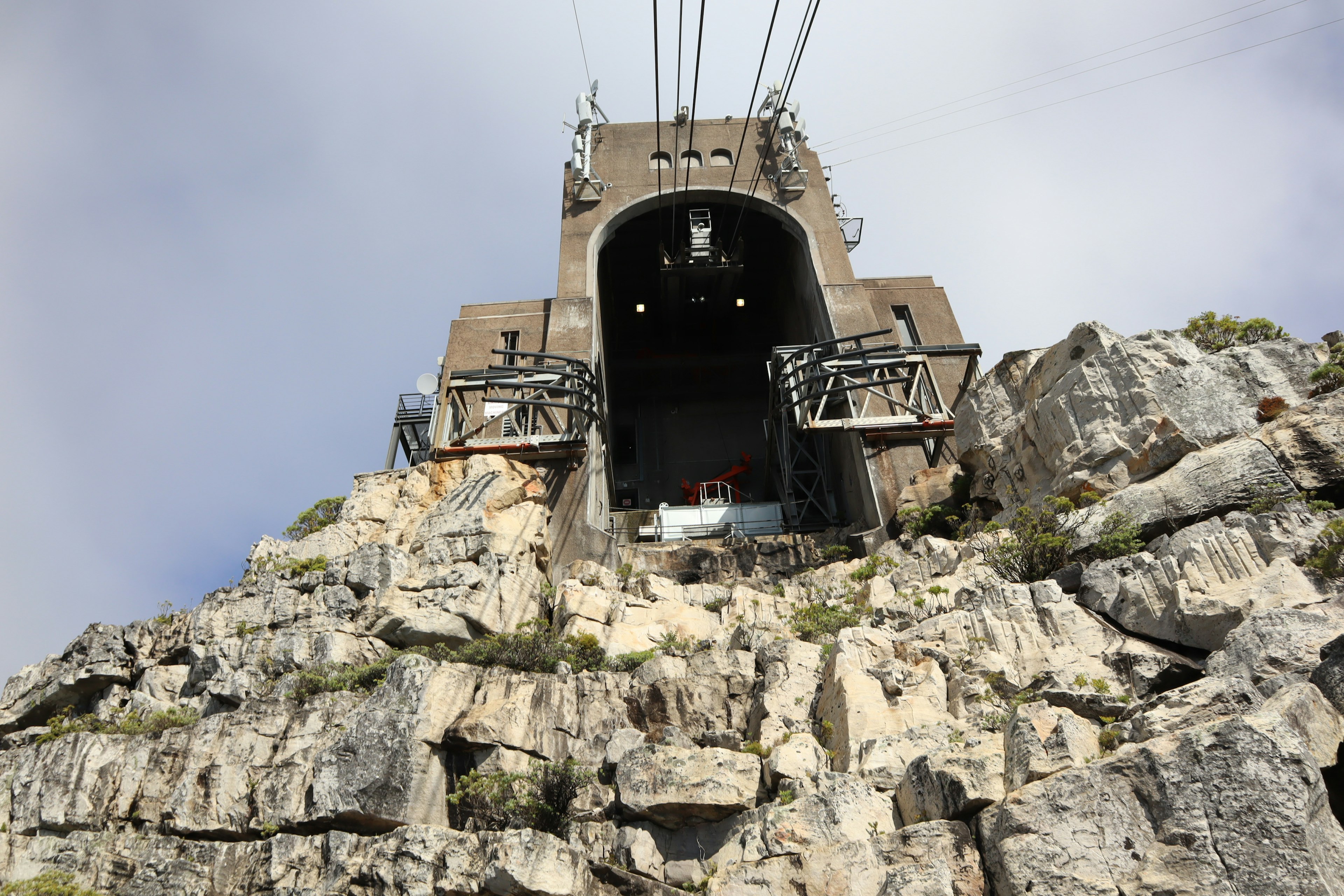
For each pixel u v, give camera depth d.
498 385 39.28
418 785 19.72
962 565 26.33
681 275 51.41
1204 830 11.64
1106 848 12.41
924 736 17.39
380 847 17.98
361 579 28.42
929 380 40.12
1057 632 20.00
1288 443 22.70
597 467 40.81
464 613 27.75
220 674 26.72
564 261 46.91
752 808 17.47
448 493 33.94
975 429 33.09
